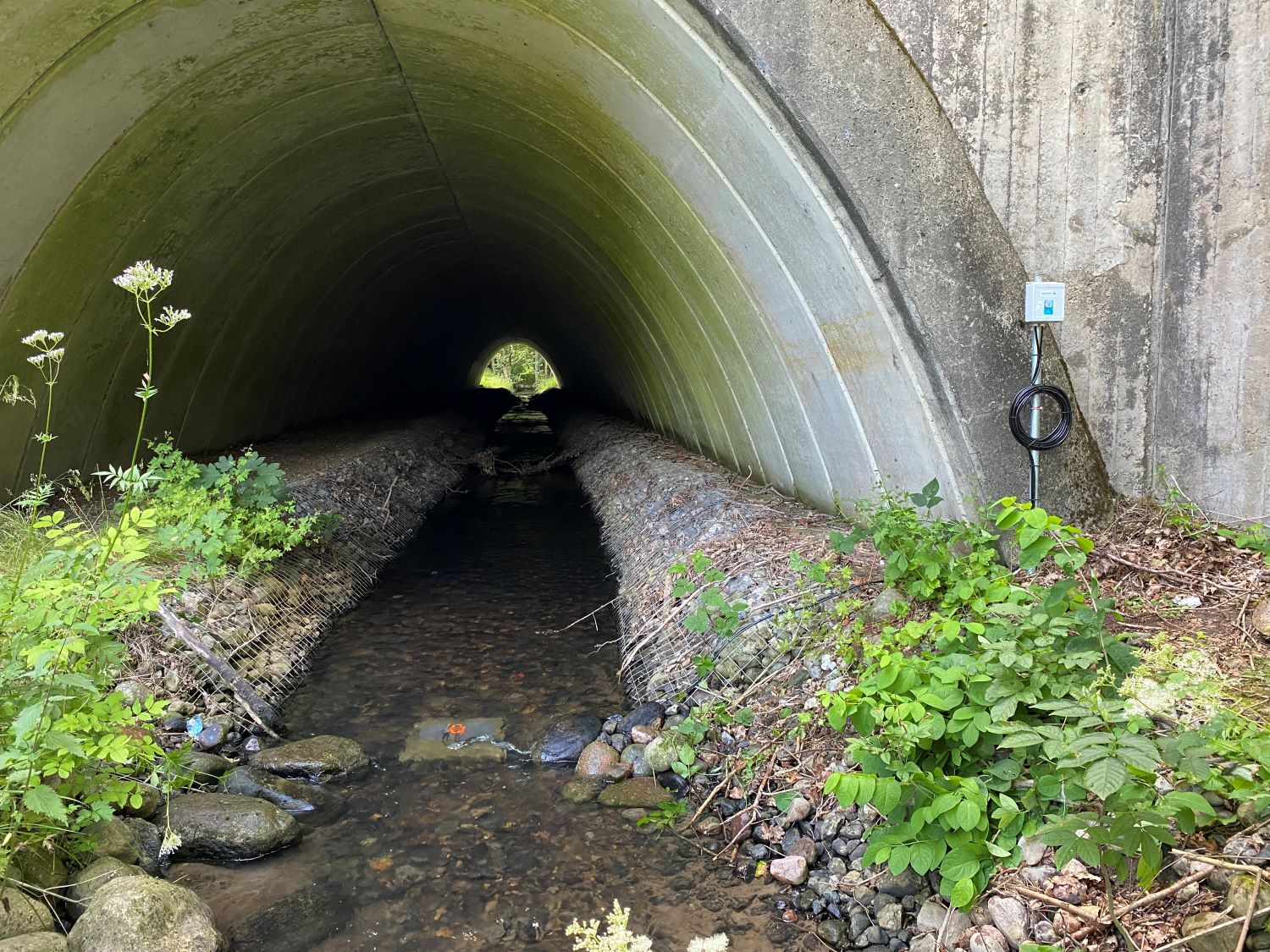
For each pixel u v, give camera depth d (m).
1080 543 3.25
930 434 4.64
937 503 4.34
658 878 3.57
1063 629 3.03
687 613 5.59
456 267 17.55
